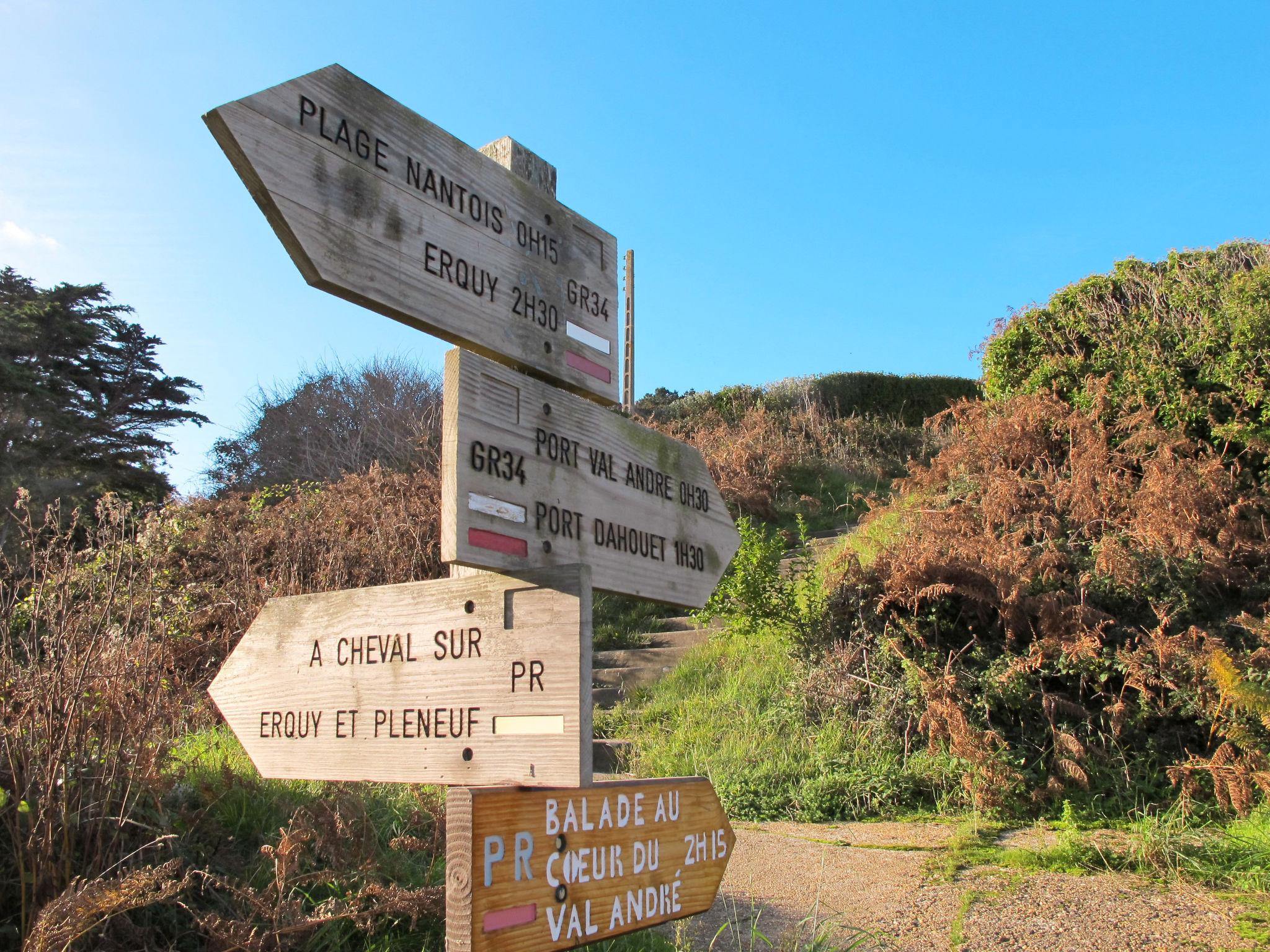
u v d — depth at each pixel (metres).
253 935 3.04
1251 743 5.43
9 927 3.05
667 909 2.07
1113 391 9.68
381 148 1.92
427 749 2.04
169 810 3.77
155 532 5.55
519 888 1.71
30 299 24.92
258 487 17.72
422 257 1.98
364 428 18.58
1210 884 4.46
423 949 3.28
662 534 2.51
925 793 6.23
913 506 10.09
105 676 3.62
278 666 2.37
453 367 1.92
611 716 8.11
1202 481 7.91
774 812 6.12
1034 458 9.45
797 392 20.31
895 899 4.46
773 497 14.95
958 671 6.73
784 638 8.41
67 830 3.18
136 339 26.22
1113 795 5.82
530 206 2.34
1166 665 6.22
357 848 3.62
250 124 1.66
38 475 20.53
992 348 11.54
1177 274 10.20
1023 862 4.90
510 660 1.94
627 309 25.20
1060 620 6.73
